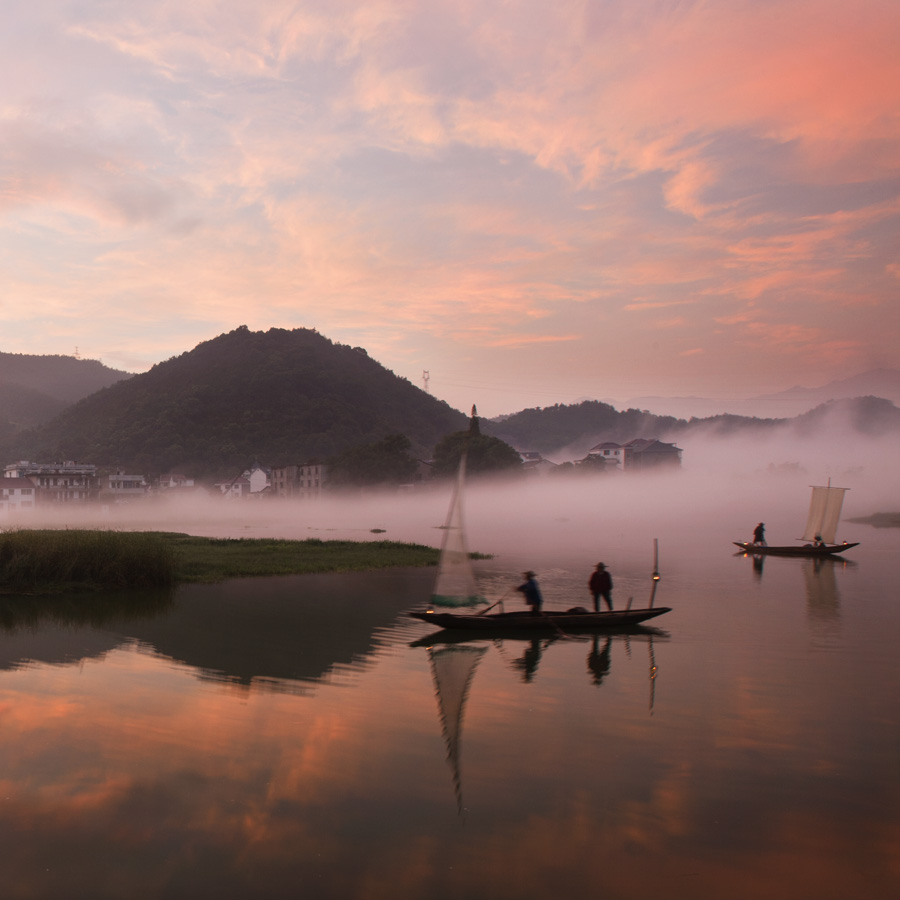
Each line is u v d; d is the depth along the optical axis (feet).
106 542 104.17
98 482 463.83
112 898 27.45
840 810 34.47
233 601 91.04
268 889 28.02
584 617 74.90
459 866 29.60
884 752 41.42
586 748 41.86
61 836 31.83
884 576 119.65
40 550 100.22
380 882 28.50
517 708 48.93
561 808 34.53
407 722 45.98
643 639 70.79
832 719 46.93
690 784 37.17
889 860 30.30
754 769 39.04
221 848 30.83
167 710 47.96
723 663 61.26
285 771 38.45
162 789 36.22
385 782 37.17
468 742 42.68
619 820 33.45
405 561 134.21
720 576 119.65
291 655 63.31
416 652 64.90
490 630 73.36
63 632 72.38
